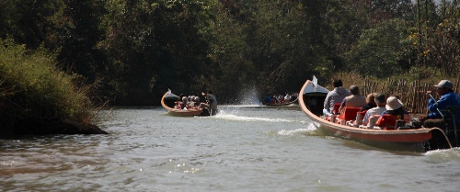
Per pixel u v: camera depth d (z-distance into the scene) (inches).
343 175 436.1
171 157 533.0
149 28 2228.1
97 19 1956.2
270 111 1637.6
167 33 2240.4
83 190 379.6
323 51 2795.3
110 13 2154.3
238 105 2410.2
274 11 2832.2
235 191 378.9
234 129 868.0
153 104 2309.3
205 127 915.4
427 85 1083.3
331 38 2913.4
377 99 639.8
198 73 2368.4
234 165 484.1
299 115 1355.8
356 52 2854.3
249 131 824.9
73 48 1888.5
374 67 2751.0
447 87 594.6
